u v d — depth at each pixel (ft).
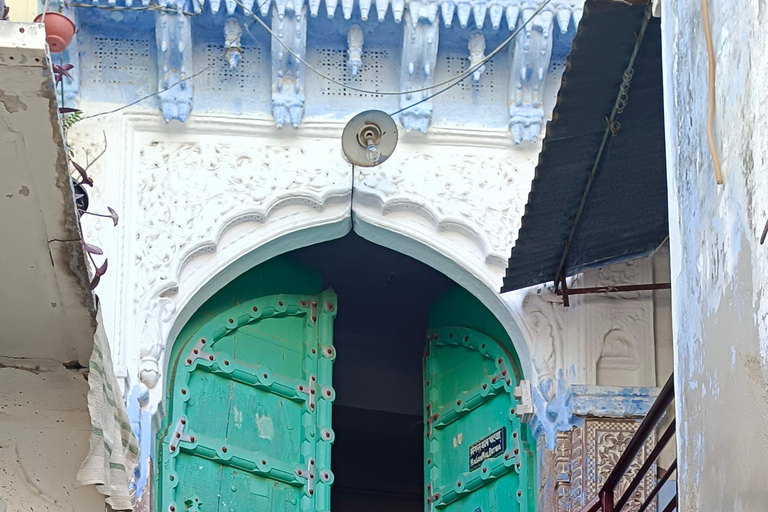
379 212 29.25
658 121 24.30
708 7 19.01
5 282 18.43
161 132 29.25
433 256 29.43
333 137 29.50
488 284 28.94
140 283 27.76
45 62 15.96
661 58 22.89
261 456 28.71
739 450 16.71
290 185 28.96
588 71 23.36
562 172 25.43
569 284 28.86
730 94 17.92
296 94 29.40
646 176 25.62
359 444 37.96
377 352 35.81
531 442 28.60
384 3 29.22
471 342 30.58
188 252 28.17
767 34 16.72
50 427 20.12
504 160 29.68
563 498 27.37
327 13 29.14
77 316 19.11
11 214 17.47
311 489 28.94
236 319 29.43
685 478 18.76
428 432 30.86
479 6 29.40
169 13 28.78
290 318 30.30
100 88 29.35
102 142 28.78
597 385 28.12
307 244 29.35
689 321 19.13
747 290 16.84
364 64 30.09
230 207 28.68
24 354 20.02
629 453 22.22
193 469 27.84
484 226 29.09
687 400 18.95
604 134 24.63
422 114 29.43
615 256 28.12
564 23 29.22
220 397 28.71
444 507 30.12
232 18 29.32
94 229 27.96
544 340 28.50
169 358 28.09
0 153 16.79
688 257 19.35
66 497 19.89
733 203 17.52
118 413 20.79
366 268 32.53
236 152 29.19
